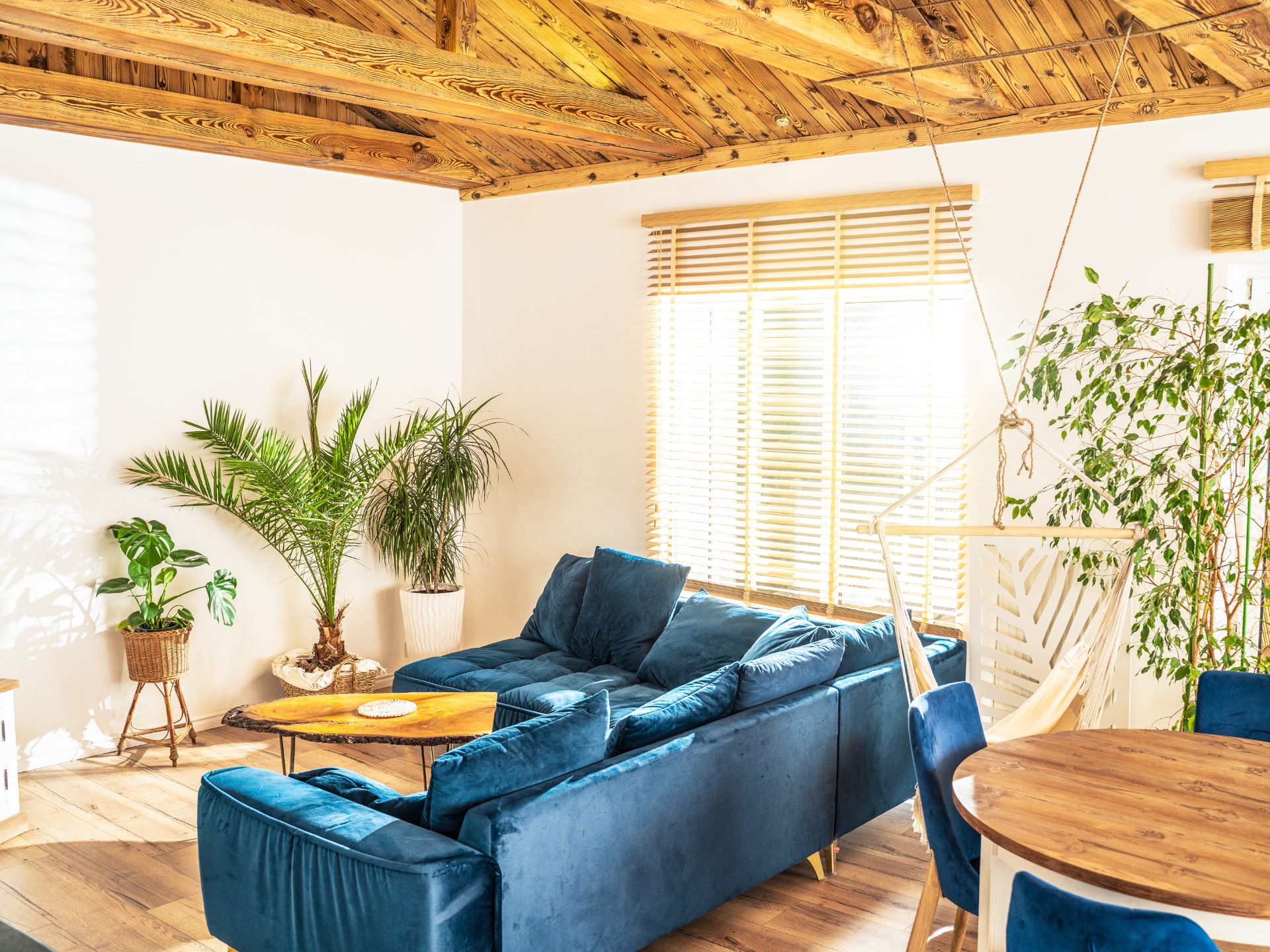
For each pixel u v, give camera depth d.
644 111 4.89
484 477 6.27
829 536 4.97
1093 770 2.70
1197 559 3.56
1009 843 2.29
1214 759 2.79
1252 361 3.51
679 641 4.64
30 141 4.60
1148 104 4.00
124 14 3.20
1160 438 3.99
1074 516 4.19
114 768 4.78
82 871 3.77
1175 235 3.99
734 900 3.57
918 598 4.71
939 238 4.53
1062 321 4.24
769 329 5.09
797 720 3.49
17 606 4.69
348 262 5.80
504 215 6.12
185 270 5.14
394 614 6.19
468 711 4.11
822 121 4.79
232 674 5.45
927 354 4.62
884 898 3.59
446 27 4.12
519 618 6.21
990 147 4.39
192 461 5.22
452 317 6.35
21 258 4.61
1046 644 4.07
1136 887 2.09
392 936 2.55
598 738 2.97
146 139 4.83
